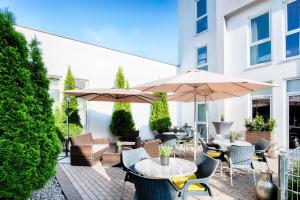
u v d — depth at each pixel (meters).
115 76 11.01
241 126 9.54
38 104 3.18
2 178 2.66
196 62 12.40
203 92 6.70
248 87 5.52
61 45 9.34
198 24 12.31
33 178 2.97
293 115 7.86
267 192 3.89
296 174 3.58
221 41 10.31
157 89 5.83
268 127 7.93
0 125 2.66
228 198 4.20
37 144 3.00
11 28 2.94
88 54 10.14
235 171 5.98
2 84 2.74
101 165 6.65
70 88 8.90
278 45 8.30
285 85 8.12
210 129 11.10
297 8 7.88
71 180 5.22
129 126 10.66
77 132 8.85
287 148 7.93
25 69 2.98
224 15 10.17
